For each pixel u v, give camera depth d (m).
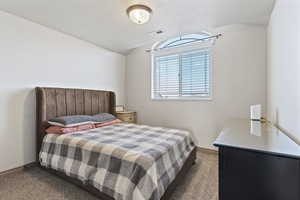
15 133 2.26
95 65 3.44
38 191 1.78
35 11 2.18
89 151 1.72
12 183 1.94
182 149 2.09
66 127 2.27
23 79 2.34
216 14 2.37
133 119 3.85
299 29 1.16
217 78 2.97
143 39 3.33
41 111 2.36
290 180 0.84
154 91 3.79
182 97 3.42
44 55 2.58
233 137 1.20
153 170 1.36
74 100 2.88
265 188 0.90
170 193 1.58
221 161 1.01
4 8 2.08
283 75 1.56
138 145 1.73
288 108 1.39
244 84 2.73
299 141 1.14
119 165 1.47
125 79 4.19
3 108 2.14
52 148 2.10
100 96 3.38
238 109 2.79
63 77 2.84
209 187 1.88
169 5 2.13
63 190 1.80
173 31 3.00
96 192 1.59
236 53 2.79
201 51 3.18
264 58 2.57
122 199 1.34
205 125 3.11
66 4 2.05
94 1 2.01
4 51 2.15
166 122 3.56
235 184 0.97
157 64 3.72
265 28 2.57
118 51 3.90
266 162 0.89
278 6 1.77
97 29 2.79
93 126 2.69
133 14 2.10
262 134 1.31
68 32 2.84
